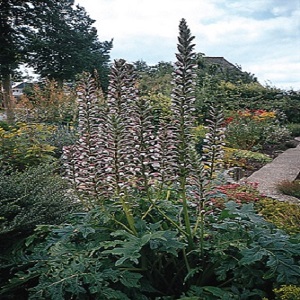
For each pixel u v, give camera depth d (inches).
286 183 243.4
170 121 97.9
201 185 95.2
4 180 125.3
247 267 91.7
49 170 139.2
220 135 100.7
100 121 101.0
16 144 261.7
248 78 786.8
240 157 371.9
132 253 82.0
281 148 470.0
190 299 85.7
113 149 92.9
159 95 463.8
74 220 108.2
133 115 94.5
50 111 488.1
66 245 93.9
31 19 919.0
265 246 89.4
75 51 982.4
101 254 93.6
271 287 92.7
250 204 110.0
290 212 157.6
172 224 104.0
